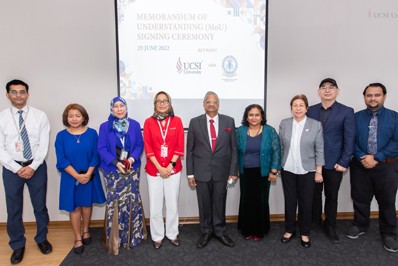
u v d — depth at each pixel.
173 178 2.40
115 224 2.38
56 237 2.76
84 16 2.77
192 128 2.41
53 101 2.85
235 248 2.46
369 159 2.41
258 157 2.47
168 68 2.84
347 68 2.96
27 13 2.73
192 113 2.91
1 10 2.71
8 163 2.22
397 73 2.99
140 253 2.41
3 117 2.28
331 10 2.88
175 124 2.39
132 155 2.37
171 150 2.37
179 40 2.82
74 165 2.37
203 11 2.81
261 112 2.43
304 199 2.43
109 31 2.80
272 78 2.94
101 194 2.53
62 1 2.74
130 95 2.85
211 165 2.37
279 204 3.07
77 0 2.75
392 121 2.38
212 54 2.85
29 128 2.32
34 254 2.44
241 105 2.92
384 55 2.96
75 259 2.35
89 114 2.88
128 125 2.39
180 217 3.05
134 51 2.80
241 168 2.52
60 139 2.38
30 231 2.90
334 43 2.92
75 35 2.79
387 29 2.93
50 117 2.86
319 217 2.80
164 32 2.80
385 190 2.44
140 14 2.77
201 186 2.42
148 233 2.77
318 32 2.90
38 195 2.39
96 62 2.83
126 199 2.40
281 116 2.99
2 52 2.75
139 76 2.83
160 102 2.34
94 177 2.49
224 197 2.48
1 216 2.97
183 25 2.81
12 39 2.75
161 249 2.47
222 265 2.23
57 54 2.80
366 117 2.47
